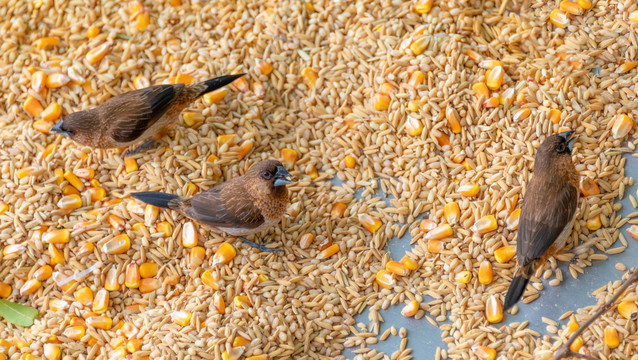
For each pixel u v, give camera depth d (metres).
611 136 8.26
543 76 8.62
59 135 8.85
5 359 7.66
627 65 8.54
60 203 8.27
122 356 7.50
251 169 7.64
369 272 8.06
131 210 8.23
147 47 9.50
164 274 8.02
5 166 8.58
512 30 9.09
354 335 7.77
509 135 8.41
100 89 9.17
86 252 8.00
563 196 7.20
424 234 8.21
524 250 7.15
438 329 7.68
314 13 9.57
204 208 7.70
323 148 8.89
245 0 9.72
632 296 7.26
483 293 7.73
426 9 9.17
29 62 9.48
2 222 8.21
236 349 7.37
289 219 8.38
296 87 9.26
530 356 7.27
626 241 7.75
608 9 8.95
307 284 7.96
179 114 8.62
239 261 8.00
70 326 7.77
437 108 8.59
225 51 9.34
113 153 8.69
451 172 8.44
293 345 7.62
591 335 7.22
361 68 9.12
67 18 9.83
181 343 7.45
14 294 8.02
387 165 8.66
